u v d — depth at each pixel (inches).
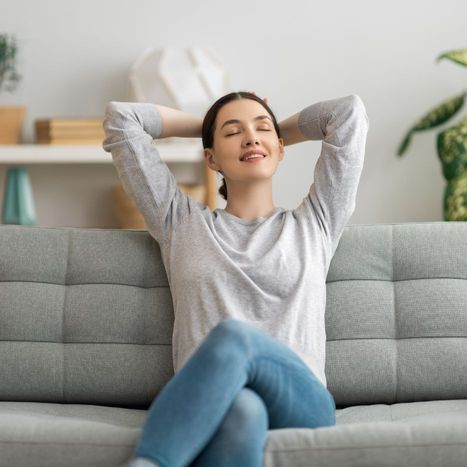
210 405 70.6
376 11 191.6
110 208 193.2
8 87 190.1
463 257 103.4
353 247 104.5
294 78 191.8
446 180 177.8
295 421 79.4
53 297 103.3
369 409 97.1
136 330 101.9
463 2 191.2
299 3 191.2
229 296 94.3
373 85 191.8
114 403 101.1
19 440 77.4
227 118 104.6
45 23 190.5
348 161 102.6
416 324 101.2
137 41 191.0
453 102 183.6
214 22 191.2
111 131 106.0
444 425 74.4
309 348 92.8
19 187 183.9
